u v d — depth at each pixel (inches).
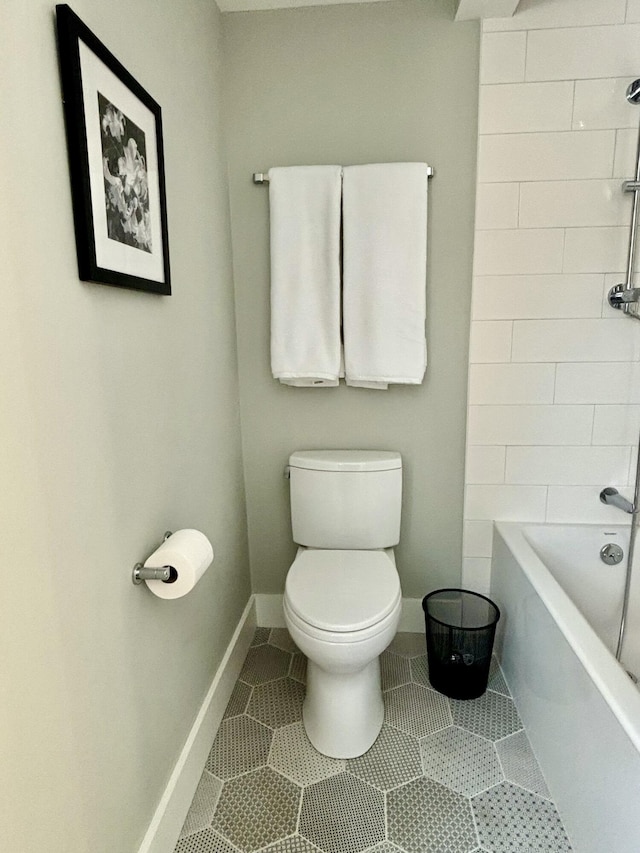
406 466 77.1
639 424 73.0
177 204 51.9
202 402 59.1
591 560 74.5
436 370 74.0
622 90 65.2
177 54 51.8
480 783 54.1
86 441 34.2
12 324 26.8
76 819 32.9
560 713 50.9
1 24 25.9
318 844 48.0
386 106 68.2
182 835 49.0
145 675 43.5
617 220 68.2
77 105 31.5
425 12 65.7
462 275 71.2
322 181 67.4
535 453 75.2
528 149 67.5
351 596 57.1
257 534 81.7
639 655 72.6
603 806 41.9
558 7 63.9
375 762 56.7
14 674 26.9
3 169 26.0
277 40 67.7
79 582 33.3
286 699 66.6
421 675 70.8
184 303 53.6
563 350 72.1
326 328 70.4
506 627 70.2
